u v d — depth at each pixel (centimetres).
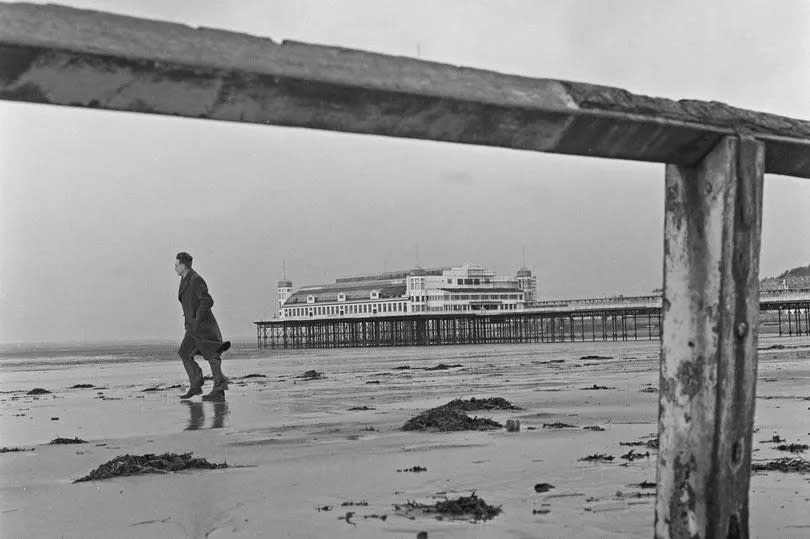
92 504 476
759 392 1197
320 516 418
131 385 2133
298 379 2244
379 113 164
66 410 1277
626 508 408
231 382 2123
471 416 942
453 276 13188
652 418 877
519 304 13425
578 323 15150
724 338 198
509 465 565
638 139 192
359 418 977
